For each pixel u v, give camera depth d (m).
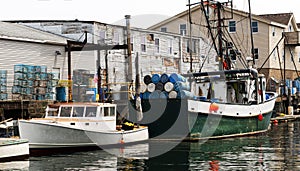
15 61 28.56
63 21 34.47
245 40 47.00
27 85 26.64
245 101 26.42
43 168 16.28
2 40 27.86
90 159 18.11
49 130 19.05
